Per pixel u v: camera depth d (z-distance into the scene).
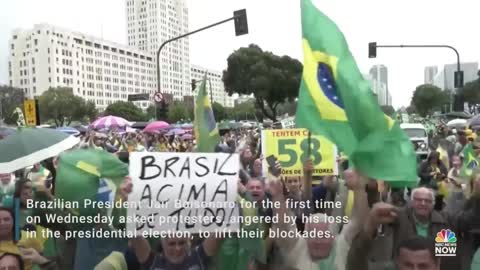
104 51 167.38
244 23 17.72
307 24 4.48
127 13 187.38
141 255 3.93
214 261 4.07
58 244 4.68
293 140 7.68
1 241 3.88
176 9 186.75
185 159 3.98
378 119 4.05
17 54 154.62
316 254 4.18
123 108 86.81
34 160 5.61
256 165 7.88
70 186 4.57
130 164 3.92
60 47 152.00
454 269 4.93
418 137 20.31
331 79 4.38
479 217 5.06
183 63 181.75
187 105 86.31
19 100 88.00
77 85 157.12
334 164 7.53
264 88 52.53
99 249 4.41
